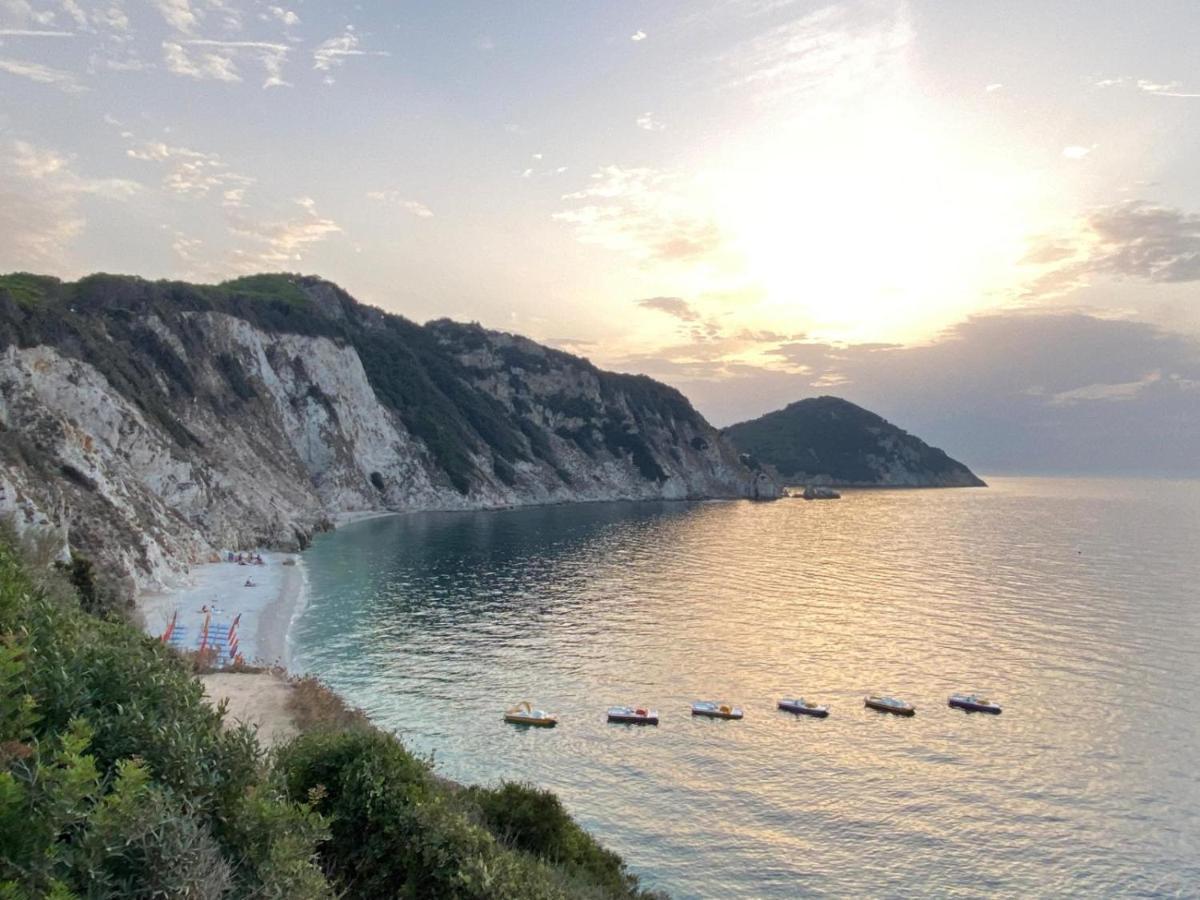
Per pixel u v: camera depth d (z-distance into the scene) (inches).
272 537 3811.5
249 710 1222.3
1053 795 1264.8
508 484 7214.6
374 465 5944.9
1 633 343.3
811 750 1440.7
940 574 3496.6
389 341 7647.6
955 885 1020.5
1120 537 5187.0
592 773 1334.9
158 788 264.1
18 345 3120.1
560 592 2920.8
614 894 720.3
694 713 1621.6
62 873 212.5
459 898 467.2
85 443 2630.4
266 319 5585.6
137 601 2192.4
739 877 1029.8
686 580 3248.0
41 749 245.6
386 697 1680.6
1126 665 1995.6
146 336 4247.0
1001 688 1804.9
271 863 283.3
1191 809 1221.1
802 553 4210.1
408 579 3117.6
